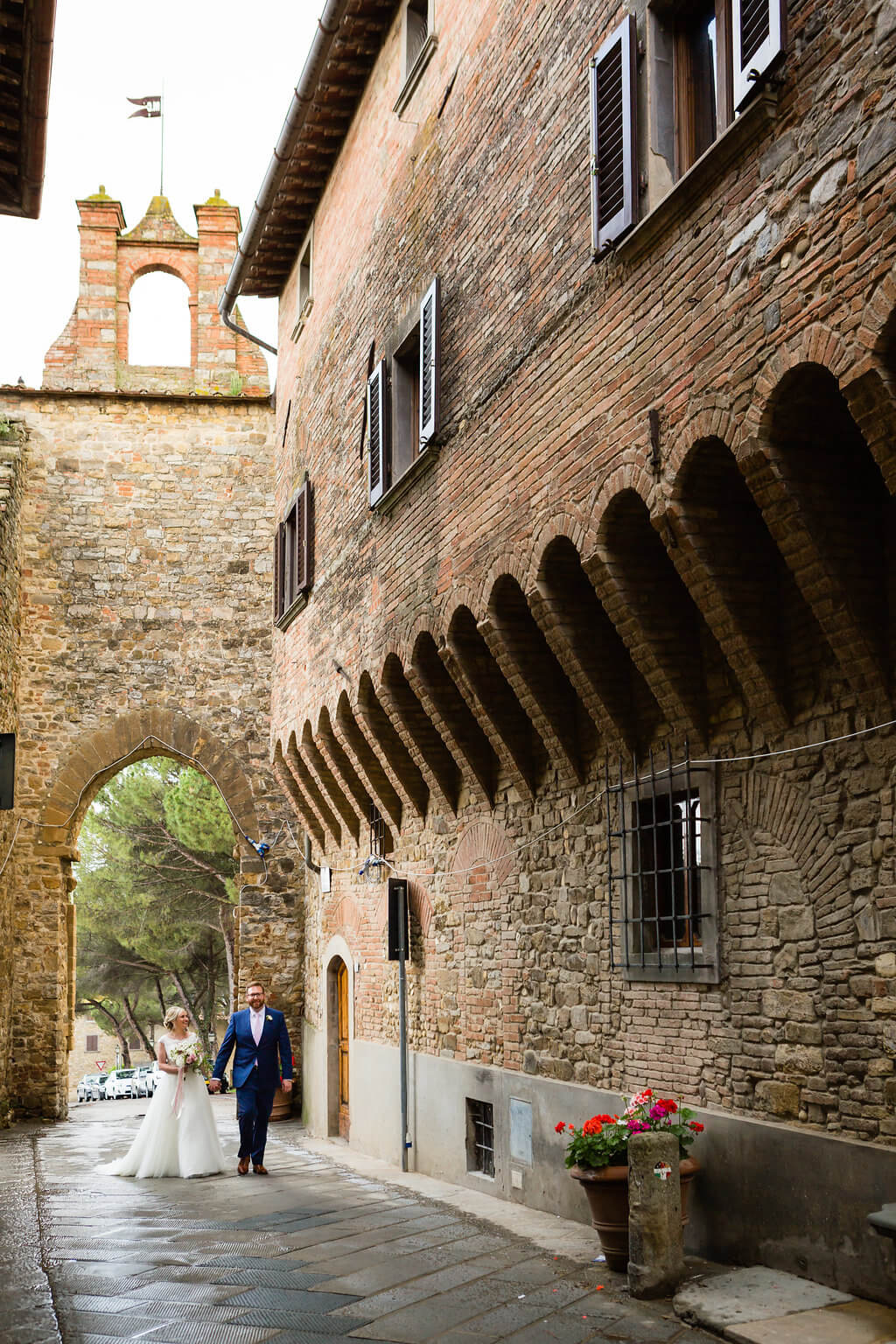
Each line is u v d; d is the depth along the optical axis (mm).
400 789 13547
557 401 8820
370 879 15352
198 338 22594
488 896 11484
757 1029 7375
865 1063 6508
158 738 20984
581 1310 6527
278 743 18391
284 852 21062
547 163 9156
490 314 10164
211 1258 7863
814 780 7023
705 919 7848
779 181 6398
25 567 20969
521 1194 10242
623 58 7844
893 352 5695
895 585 6547
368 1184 11672
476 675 10742
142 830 32469
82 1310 6566
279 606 18516
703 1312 6180
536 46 9406
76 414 21578
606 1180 7348
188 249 23016
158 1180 11891
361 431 14023
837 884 6793
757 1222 7145
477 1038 11547
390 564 12664
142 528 21453
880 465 5977
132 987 40812
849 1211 6430
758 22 6562
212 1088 12602
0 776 9867
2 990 18781
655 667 8109
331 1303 6719
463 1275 7379
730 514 7352
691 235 7164
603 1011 9211
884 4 5711
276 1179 12023
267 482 21859
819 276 6082
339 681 14484
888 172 5625
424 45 11852
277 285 19359
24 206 12750
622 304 7934
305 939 20219
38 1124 19047
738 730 7793
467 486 10531
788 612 7328
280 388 19297
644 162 7746
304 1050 19547
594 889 9492
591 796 9688
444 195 11352
